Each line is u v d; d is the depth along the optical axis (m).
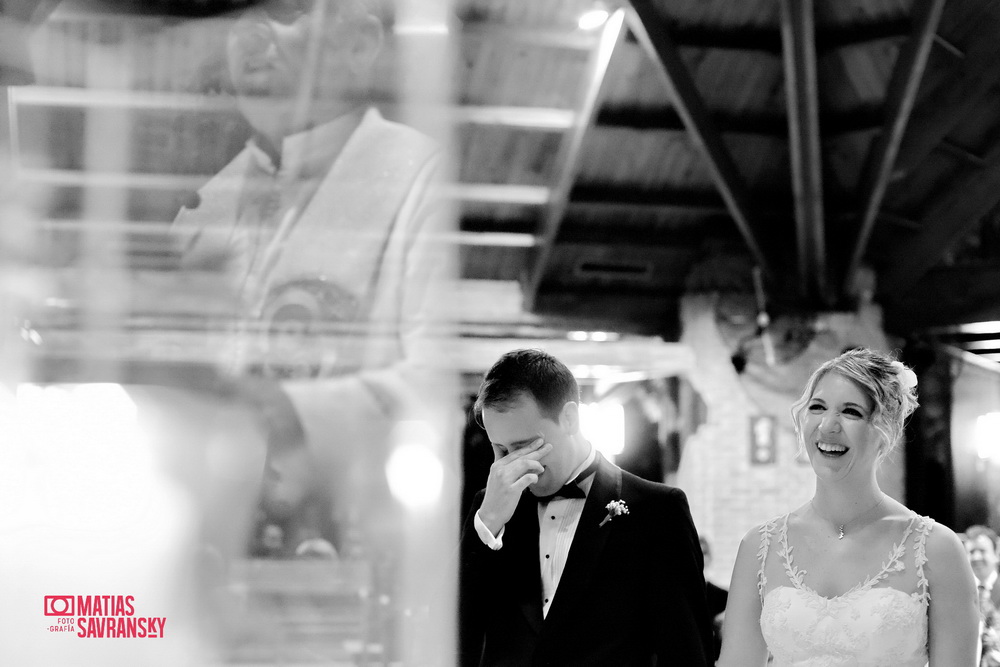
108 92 4.90
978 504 9.81
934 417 9.64
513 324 8.91
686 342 8.99
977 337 9.62
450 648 2.19
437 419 4.35
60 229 4.57
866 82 7.42
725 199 8.10
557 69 7.14
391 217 4.59
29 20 5.02
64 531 3.62
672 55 6.97
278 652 3.62
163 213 4.62
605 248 8.88
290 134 4.68
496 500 2.08
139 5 4.84
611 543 2.10
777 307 8.86
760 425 8.82
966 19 6.89
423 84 5.77
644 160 8.22
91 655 3.59
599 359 8.88
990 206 8.17
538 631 2.09
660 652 2.04
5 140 4.90
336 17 4.99
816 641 2.04
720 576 8.53
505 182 8.04
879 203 8.29
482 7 6.60
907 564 2.05
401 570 3.81
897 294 8.98
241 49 4.80
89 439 3.78
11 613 3.54
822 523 2.18
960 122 7.72
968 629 1.99
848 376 2.13
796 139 7.17
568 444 2.15
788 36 6.39
